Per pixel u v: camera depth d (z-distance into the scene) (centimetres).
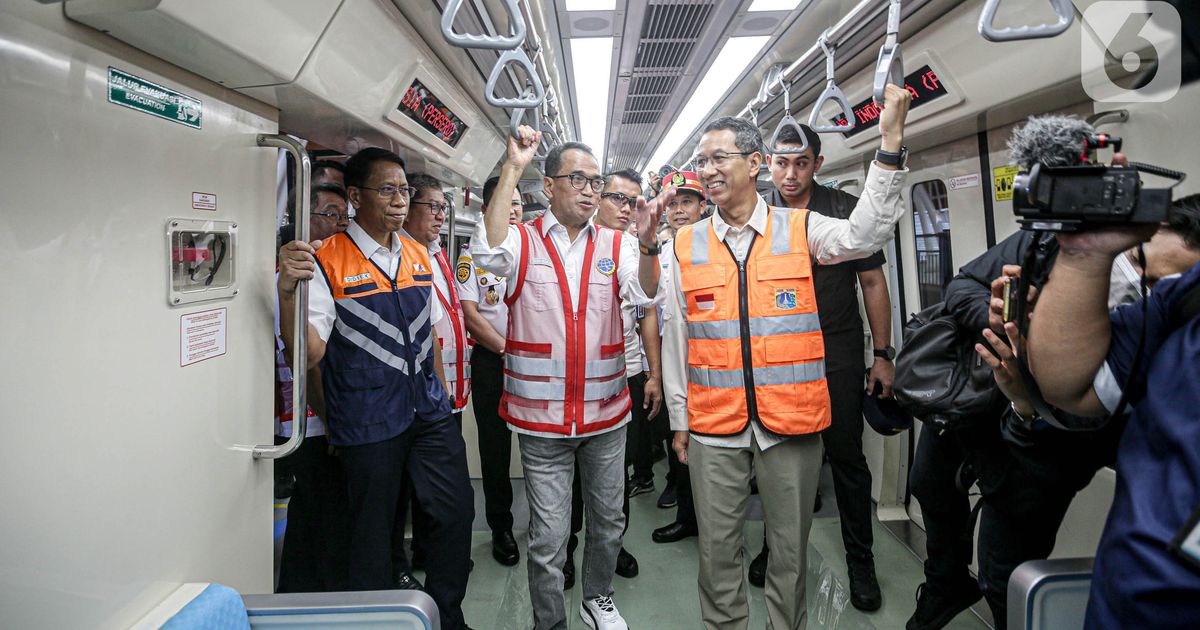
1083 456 150
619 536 228
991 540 181
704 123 521
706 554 197
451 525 210
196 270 123
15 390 83
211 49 107
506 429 293
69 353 92
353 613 119
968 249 271
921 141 276
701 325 196
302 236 146
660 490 404
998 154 245
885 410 251
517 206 343
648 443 393
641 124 582
